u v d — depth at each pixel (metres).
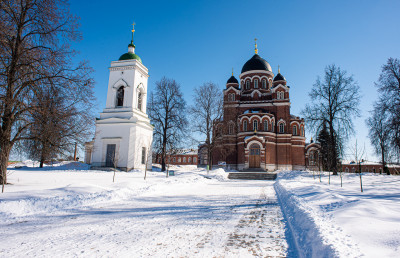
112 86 38.34
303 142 49.97
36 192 12.48
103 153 36.03
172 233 6.96
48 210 10.30
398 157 25.91
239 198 14.44
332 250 4.32
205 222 8.27
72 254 5.34
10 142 16.72
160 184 18.98
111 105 37.88
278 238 6.55
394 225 5.67
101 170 34.47
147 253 5.40
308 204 9.78
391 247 4.36
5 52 15.20
